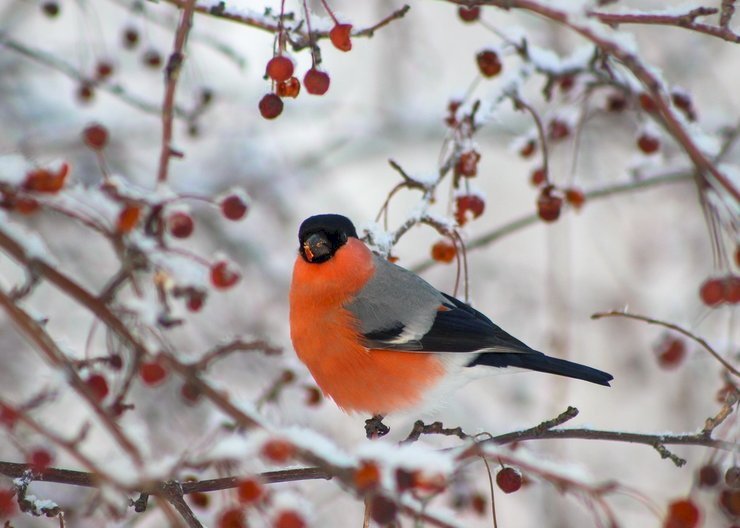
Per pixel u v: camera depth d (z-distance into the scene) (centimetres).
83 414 1149
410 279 923
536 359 886
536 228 1805
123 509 688
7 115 1343
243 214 642
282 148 1524
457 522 549
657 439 679
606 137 1445
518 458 543
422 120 1530
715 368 1346
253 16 746
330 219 911
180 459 492
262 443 484
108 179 579
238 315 1353
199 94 1079
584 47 964
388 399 907
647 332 1474
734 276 834
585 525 1206
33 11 1408
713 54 1470
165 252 552
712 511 870
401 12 731
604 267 1708
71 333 1288
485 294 1522
